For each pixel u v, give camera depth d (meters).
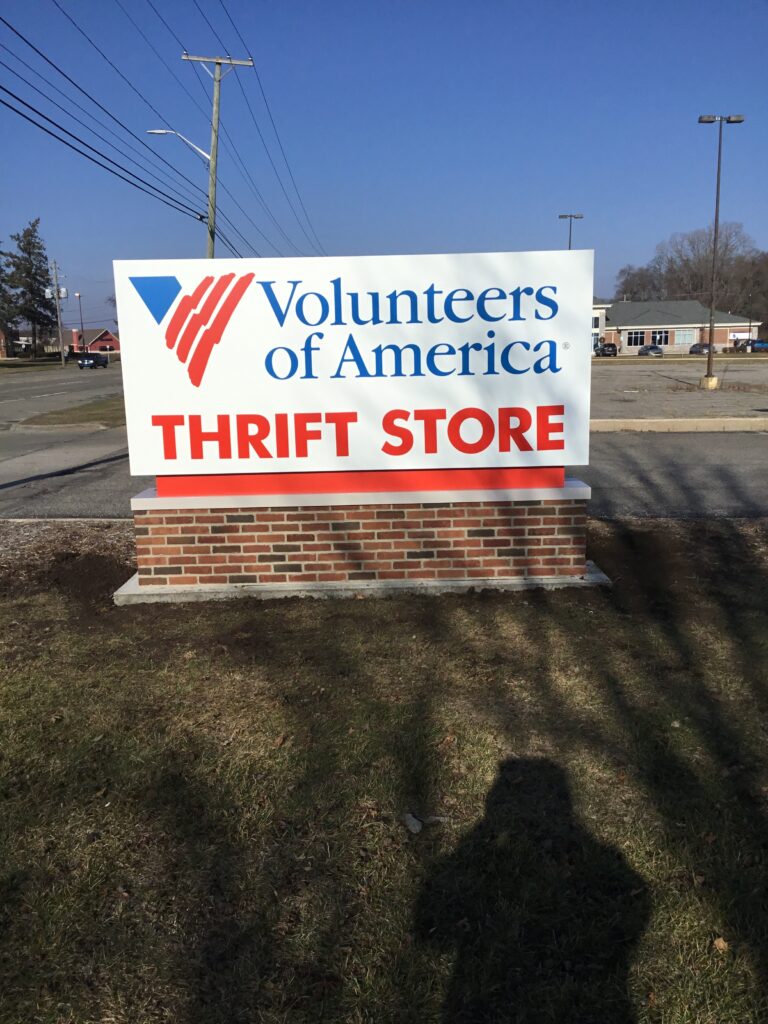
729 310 117.81
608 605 5.28
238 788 3.20
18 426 18.98
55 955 2.39
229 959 2.38
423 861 2.76
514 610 5.19
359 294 5.29
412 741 3.52
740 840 2.82
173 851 2.85
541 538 5.62
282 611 5.25
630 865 2.71
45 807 3.10
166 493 5.54
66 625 5.11
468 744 3.49
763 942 2.37
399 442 5.46
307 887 2.66
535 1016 2.16
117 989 2.28
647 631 4.79
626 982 2.26
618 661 4.35
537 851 2.79
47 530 7.82
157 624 5.09
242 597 5.51
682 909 2.51
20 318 90.25
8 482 11.03
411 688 4.05
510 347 5.38
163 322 5.30
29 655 4.60
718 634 4.73
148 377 5.37
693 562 6.30
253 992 2.26
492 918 2.50
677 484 9.93
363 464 5.49
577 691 3.99
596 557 6.45
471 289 5.30
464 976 2.29
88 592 5.77
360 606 5.32
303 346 5.35
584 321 5.35
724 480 10.14
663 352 89.62
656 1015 2.15
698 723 3.65
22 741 3.60
